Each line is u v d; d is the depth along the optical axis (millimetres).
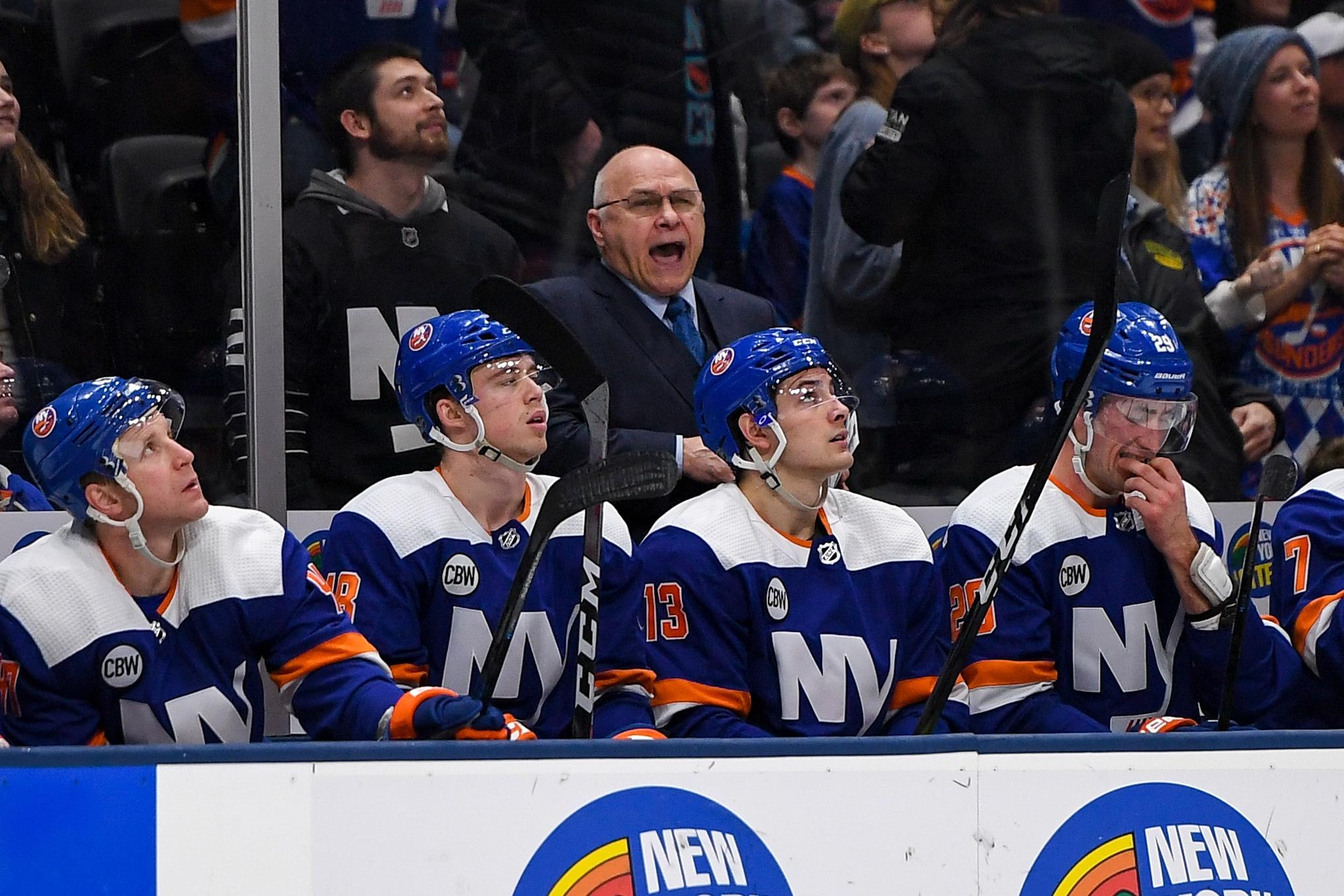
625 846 7238
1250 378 13688
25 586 8695
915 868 7504
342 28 11414
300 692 9070
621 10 12203
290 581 9109
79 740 8742
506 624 8336
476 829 7086
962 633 8680
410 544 9797
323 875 6926
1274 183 13734
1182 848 7863
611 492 8031
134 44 11227
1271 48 13648
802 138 12648
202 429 11312
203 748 6887
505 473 9953
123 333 11297
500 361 9773
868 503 10555
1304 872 8055
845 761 7484
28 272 11172
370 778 7000
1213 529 11117
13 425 11148
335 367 11430
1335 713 11133
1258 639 10664
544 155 12086
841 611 10094
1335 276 13891
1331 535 11039
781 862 7379
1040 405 12984
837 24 12617
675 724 9773
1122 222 8359
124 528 8711
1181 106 13484
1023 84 12867
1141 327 10500
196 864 6832
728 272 12625
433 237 11734
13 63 11094
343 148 11461
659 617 9914
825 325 12727
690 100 12438
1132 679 10773
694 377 12008
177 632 8922
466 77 11812
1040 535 10594
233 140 11297
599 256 12203
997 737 7672
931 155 12750
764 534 10062
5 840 6668
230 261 11312
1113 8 13227
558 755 7207
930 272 12828
